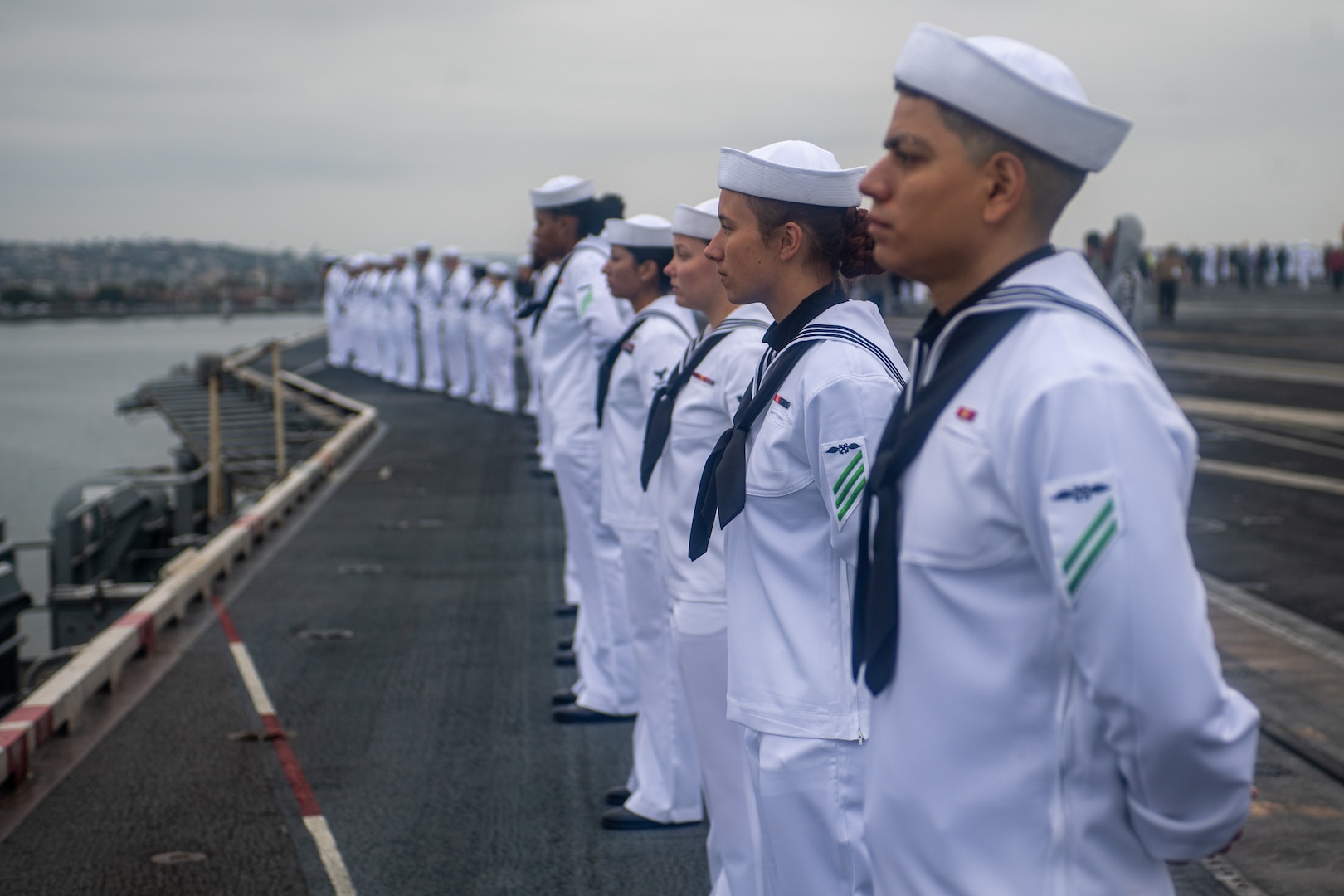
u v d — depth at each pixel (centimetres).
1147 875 162
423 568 914
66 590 902
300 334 4378
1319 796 470
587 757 531
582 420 575
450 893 407
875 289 2277
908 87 169
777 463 249
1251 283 6272
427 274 2372
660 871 421
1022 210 166
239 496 1875
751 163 263
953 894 166
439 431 1769
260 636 734
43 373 5694
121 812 477
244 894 408
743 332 347
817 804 249
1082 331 156
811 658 248
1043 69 164
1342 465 1291
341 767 522
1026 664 161
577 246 595
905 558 168
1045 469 151
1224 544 926
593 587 575
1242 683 606
